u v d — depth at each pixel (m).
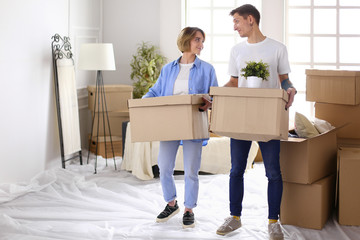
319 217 3.60
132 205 4.26
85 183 4.83
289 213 3.69
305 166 3.57
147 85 6.73
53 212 4.00
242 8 3.37
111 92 6.24
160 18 6.85
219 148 5.29
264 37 3.40
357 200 3.63
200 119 3.38
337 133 4.81
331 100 4.73
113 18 6.92
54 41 5.36
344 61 6.74
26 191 4.52
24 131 4.79
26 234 3.48
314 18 6.72
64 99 5.46
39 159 5.12
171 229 3.62
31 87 4.91
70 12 5.88
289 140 3.61
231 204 3.56
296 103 6.88
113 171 5.57
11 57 4.51
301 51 6.79
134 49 6.95
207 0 6.86
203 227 3.66
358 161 3.61
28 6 4.80
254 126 3.07
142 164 5.14
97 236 3.42
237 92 3.08
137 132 3.38
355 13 6.66
